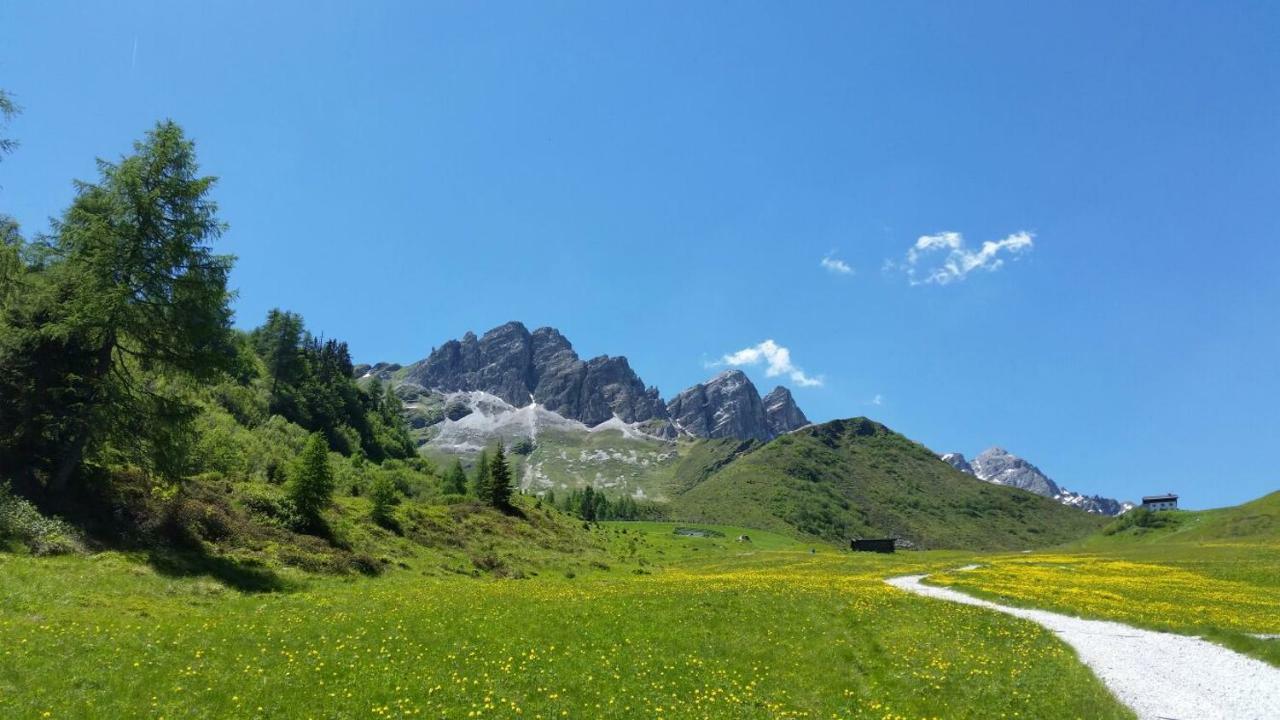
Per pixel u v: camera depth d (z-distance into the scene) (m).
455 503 105.31
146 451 43.97
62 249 42.50
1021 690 25.33
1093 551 145.38
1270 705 24.27
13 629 23.62
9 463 40.78
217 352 45.91
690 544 149.00
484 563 70.50
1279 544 116.56
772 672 26.52
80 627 25.08
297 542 54.78
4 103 29.84
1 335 41.06
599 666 25.61
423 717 19.81
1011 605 46.31
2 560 32.53
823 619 35.06
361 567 54.78
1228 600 51.91
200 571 41.19
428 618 31.61
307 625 28.97
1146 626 39.34
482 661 25.16
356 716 19.67
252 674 22.27
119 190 41.78
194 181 43.72
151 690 20.17
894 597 44.12
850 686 25.47
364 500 81.75
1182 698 25.00
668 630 31.64
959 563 95.62
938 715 22.75
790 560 104.06
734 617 34.88
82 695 19.23
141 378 47.25
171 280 42.72
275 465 90.06
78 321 39.97
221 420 101.06
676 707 22.06
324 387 186.62
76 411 41.72
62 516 39.94
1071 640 34.59
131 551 40.03
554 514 129.12
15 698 18.47
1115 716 22.64
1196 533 178.00
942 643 31.25
